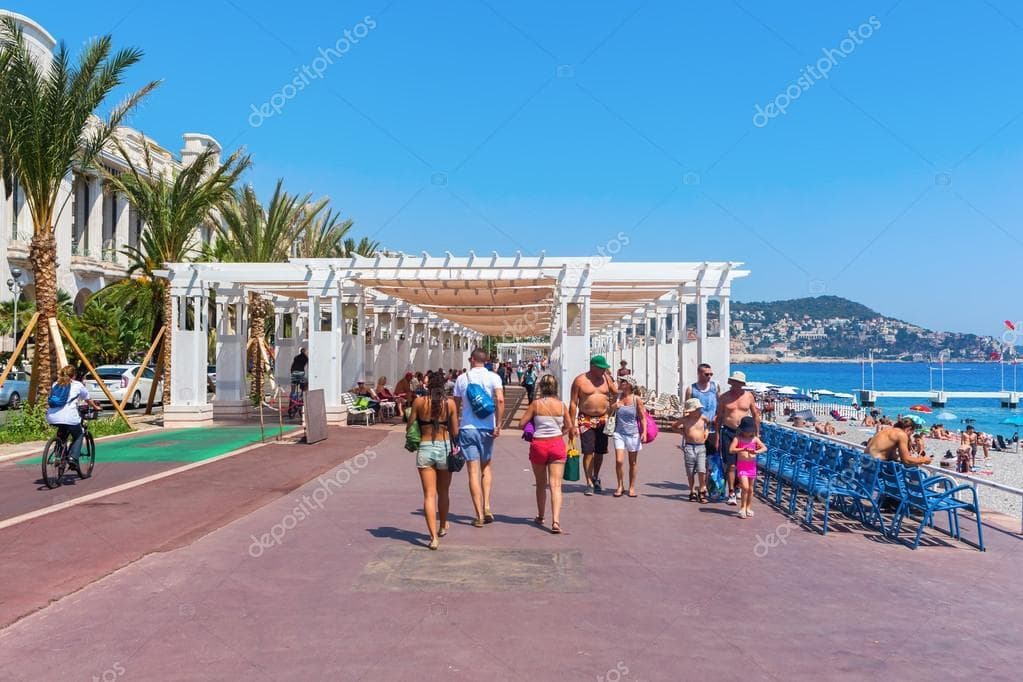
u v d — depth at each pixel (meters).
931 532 8.78
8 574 6.39
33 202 17.97
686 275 19.81
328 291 20.64
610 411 10.66
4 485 10.89
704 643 5.04
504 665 4.61
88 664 4.59
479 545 7.58
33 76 17.33
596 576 6.55
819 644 5.08
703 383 11.13
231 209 28.81
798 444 10.85
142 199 23.00
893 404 71.44
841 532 8.63
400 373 32.47
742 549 7.67
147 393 32.47
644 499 10.37
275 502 9.78
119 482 11.16
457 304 27.06
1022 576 6.91
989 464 27.17
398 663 4.62
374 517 8.88
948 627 5.47
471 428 8.42
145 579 6.33
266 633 5.12
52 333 18.05
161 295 25.66
